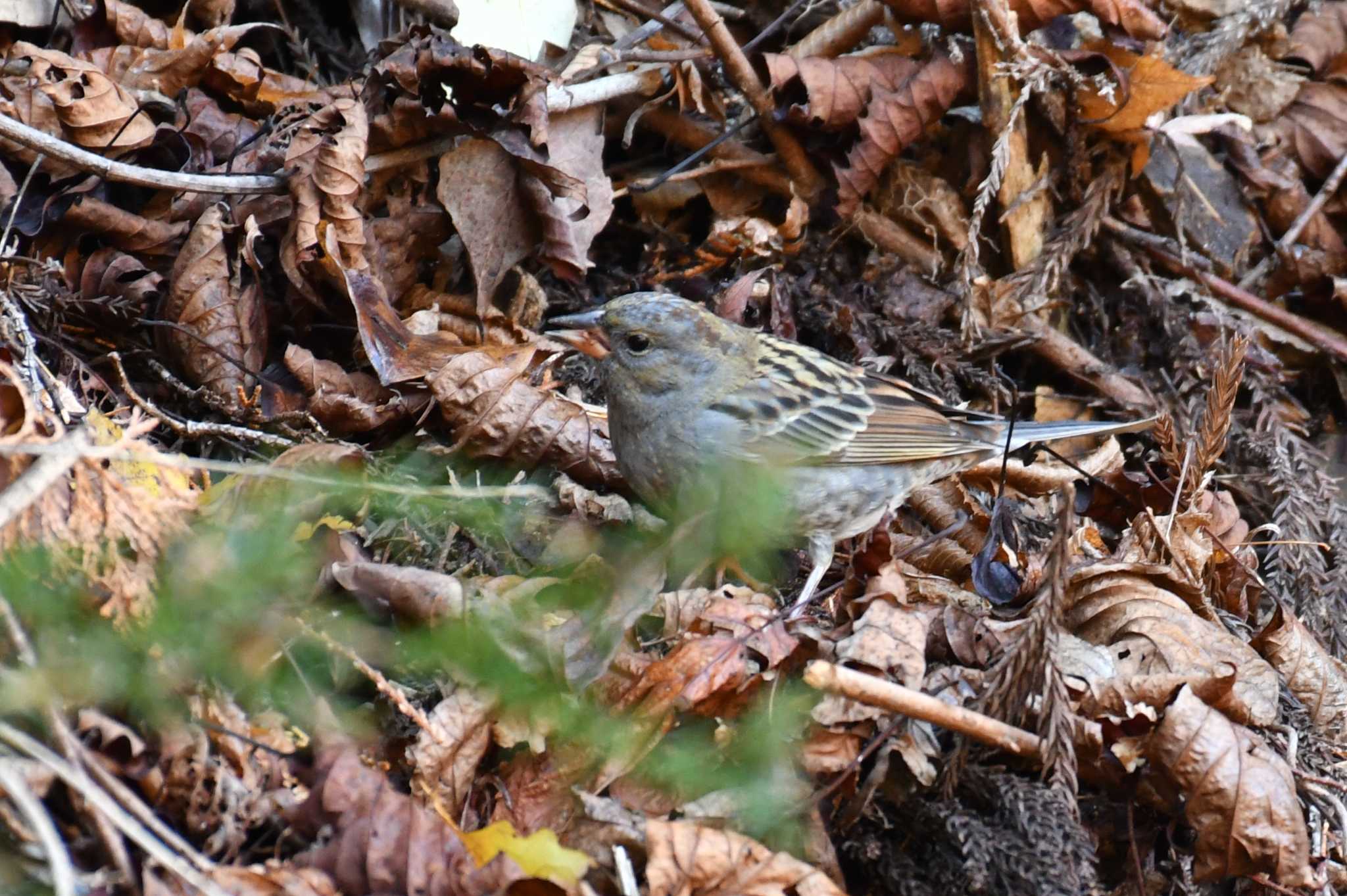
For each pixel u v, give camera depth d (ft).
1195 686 26.96
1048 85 40.68
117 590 21.54
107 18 35.88
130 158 33.63
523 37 39.32
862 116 40.60
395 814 21.99
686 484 32.68
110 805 18.83
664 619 28.48
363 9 39.70
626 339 32.24
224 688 22.86
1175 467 35.88
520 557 31.12
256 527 23.58
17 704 19.77
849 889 25.93
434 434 33.32
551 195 36.11
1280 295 44.80
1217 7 45.65
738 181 42.06
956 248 42.22
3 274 29.99
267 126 35.09
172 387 31.91
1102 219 42.45
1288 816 26.09
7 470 22.48
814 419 32.81
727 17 43.60
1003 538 32.68
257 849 21.90
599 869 23.50
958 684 26.81
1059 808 24.97
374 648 25.27
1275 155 45.55
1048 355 41.81
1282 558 37.37
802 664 26.71
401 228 36.04
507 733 24.81
